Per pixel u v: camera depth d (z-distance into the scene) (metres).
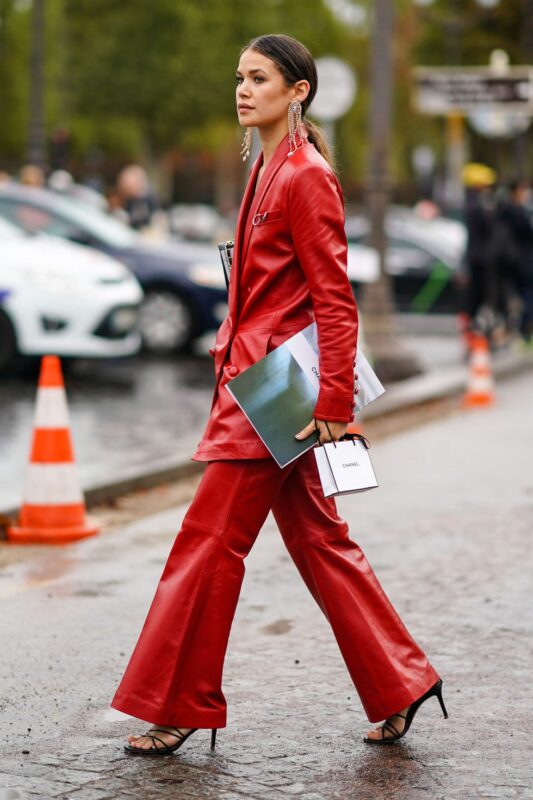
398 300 46.66
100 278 28.45
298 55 8.79
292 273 8.84
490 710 10.13
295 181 8.63
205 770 8.91
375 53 30.86
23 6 102.00
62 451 15.70
